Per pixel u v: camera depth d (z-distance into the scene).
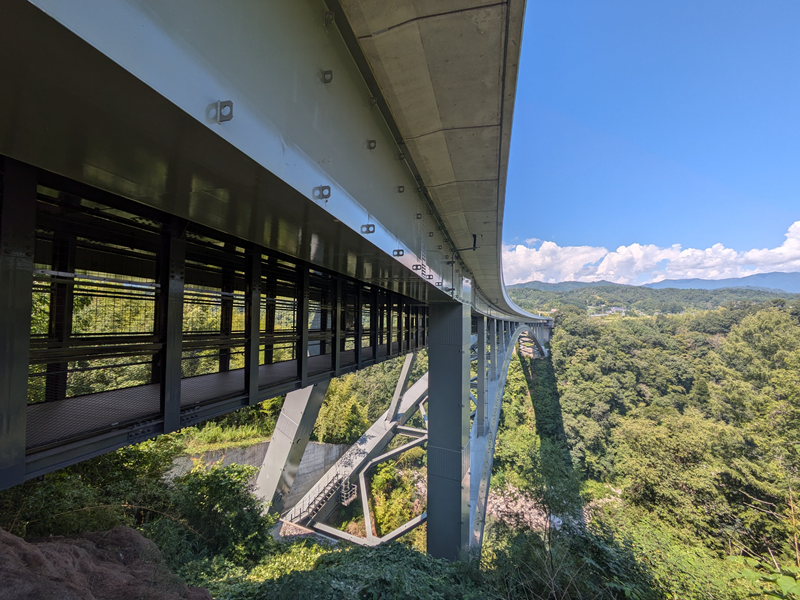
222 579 7.02
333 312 6.48
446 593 6.76
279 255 4.83
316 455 24.08
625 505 18.14
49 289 2.88
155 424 3.00
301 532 14.70
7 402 1.93
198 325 4.52
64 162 1.78
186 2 1.37
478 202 6.95
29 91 1.15
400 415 27.94
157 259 3.09
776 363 32.56
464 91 3.85
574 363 52.91
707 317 63.16
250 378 4.16
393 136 4.64
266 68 1.95
